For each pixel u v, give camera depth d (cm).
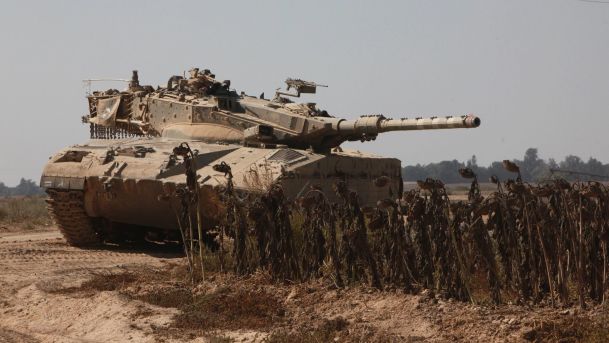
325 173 4056
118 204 4234
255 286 2688
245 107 4559
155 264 3628
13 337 2277
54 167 4419
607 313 2009
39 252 4191
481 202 2327
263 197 2778
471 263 2327
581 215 2186
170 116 4822
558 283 2248
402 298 2289
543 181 2369
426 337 1984
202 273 2920
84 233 4550
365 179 4447
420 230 2427
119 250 4431
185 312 2431
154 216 4228
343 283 2578
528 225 2241
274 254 2753
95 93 5459
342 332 2067
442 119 3859
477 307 2173
